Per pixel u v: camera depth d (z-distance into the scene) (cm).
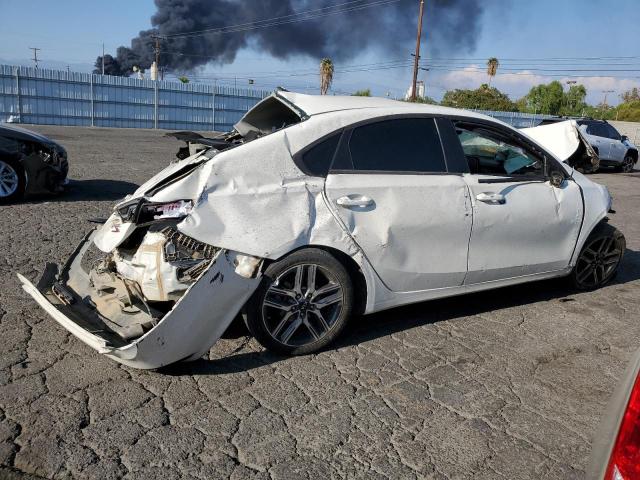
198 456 269
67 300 360
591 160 557
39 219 703
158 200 330
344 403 322
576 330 445
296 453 276
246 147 348
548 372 373
